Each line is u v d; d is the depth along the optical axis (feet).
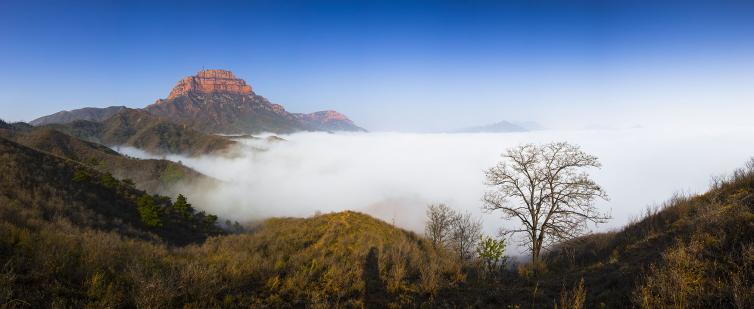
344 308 23.89
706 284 20.79
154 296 20.61
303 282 28.25
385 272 32.42
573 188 49.88
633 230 43.73
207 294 23.04
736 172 45.11
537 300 25.58
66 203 106.42
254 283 28.02
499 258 44.09
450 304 25.72
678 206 42.88
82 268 23.84
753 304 17.04
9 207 70.64
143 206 132.57
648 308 19.08
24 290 19.29
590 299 24.07
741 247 22.71
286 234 88.22
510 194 53.21
